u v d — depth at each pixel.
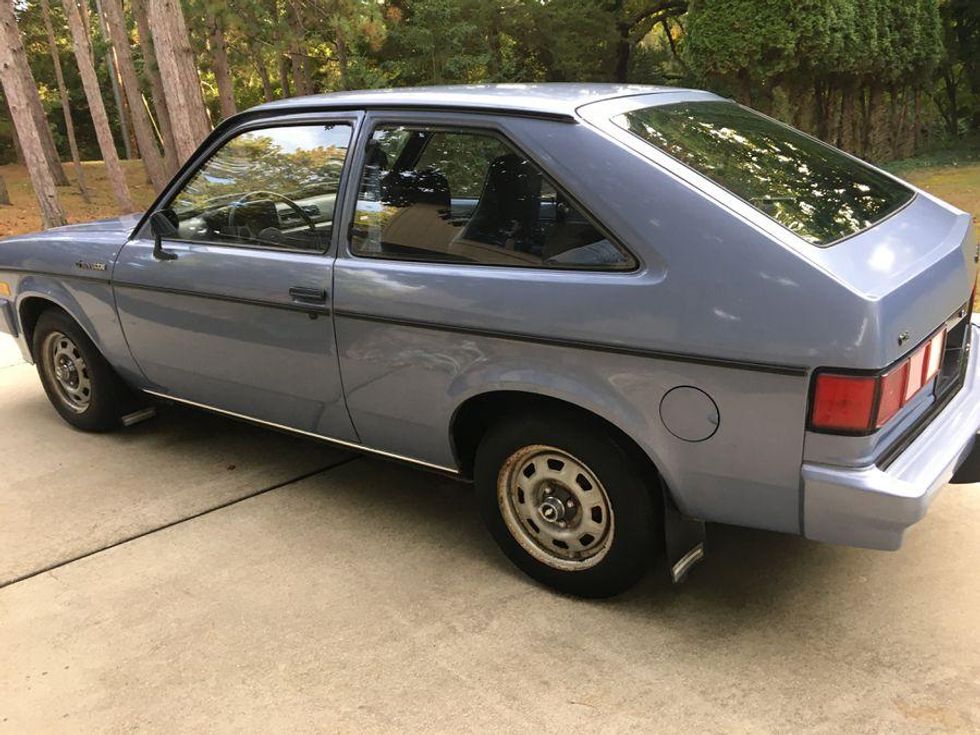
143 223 3.94
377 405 3.14
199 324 3.65
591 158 2.54
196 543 3.45
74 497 3.92
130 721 2.45
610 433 2.62
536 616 2.84
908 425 2.43
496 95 2.90
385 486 3.90
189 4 15.62
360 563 3.23
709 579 2.99
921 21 16.12
